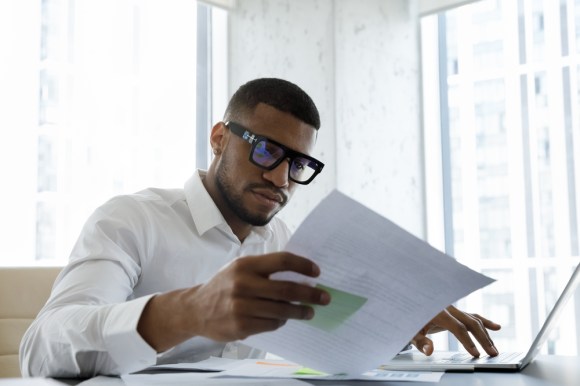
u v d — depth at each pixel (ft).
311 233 2.20
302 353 2.54
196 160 9.82
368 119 8.80
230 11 9.81
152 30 9.26
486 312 8.86
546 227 8.49
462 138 9.18
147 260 4.20
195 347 4.30
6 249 7.89
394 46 9.14
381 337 2.47
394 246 2.22
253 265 2.16
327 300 2.17
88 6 8.71
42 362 2.94
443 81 9.37
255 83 4.25
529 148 8.66
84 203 8.50
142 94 9.11
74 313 2.84
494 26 9.01
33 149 8.14
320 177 8.57
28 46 8.18
